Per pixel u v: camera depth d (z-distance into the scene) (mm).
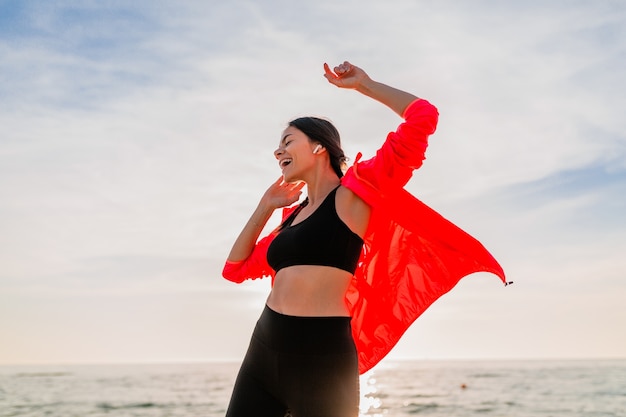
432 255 2787
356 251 2572
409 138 2465
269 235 3119
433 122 2490
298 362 2402
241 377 2590
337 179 2732
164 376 62781
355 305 2883
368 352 2867
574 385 43438
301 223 2566
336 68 2729
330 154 2723
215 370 84188
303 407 2400
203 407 29734
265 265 3125
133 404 31203
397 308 2842
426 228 2701
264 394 2525
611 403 30609
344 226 2521
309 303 2441
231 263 3145
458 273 2758
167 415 26734
